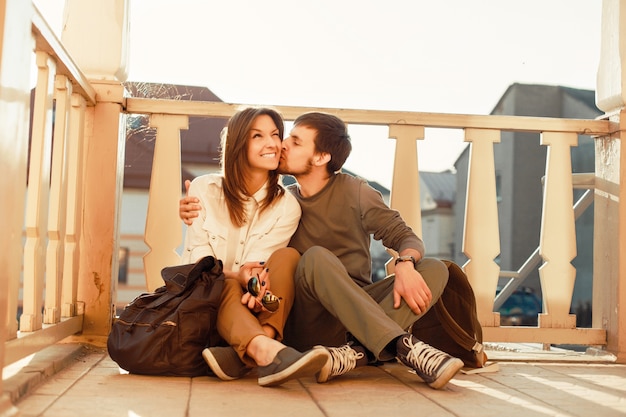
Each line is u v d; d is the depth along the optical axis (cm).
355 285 202
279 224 224
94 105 273
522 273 371
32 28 180
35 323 198
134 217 1461
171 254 279
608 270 292
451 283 229
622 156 289
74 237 254
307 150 226
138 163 1449
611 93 298
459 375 228
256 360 188
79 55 276
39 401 161
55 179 230
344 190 233
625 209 287
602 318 295
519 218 1855
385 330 194
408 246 220
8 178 146
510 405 175
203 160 1205
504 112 1881
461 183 2234
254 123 220
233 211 221
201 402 166
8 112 147
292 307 218
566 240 299
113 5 279
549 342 291
